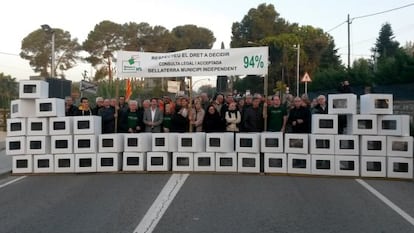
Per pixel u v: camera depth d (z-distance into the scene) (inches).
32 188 429.4
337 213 331.3
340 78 1286.9
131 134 499.5
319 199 374.9
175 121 540.7
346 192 403.2
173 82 1524.4
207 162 495.2
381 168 467.8
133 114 538.9
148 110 542.6
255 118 530.3
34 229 292.7
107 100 549.6
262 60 515.5
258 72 516.1
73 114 562.9
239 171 490.9
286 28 3238.2
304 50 2886.3
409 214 330.3
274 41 2876.5
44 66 2588.6
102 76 2372.0
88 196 387.2
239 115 523.5
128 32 2593.5
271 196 384.5
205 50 524.1
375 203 363.3
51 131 500.1
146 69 535.5
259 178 467.2
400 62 826.2
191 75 526.6
